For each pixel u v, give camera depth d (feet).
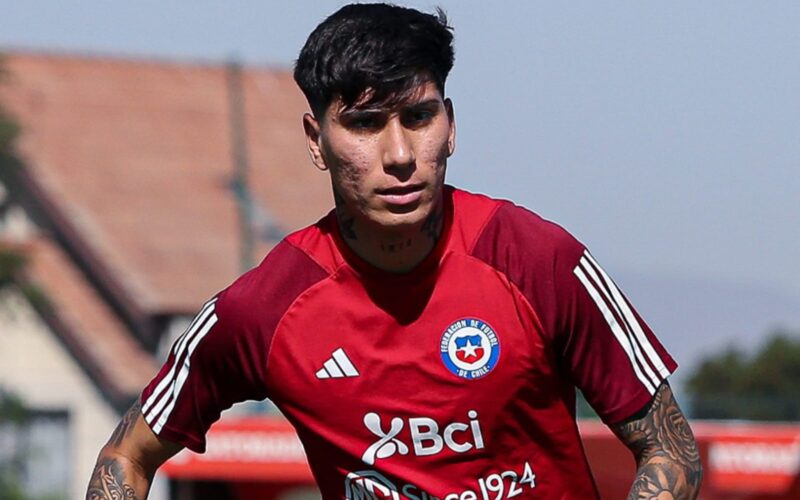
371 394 39.75
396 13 38.27
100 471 42.91
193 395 41.91
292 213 285.43
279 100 310.65
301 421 40.73
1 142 245.45
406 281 39.40
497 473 40.11
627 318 39.99
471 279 39.42
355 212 38.68
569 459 40.57
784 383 297.53
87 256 265.34
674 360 40.40
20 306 225.35
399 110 37.65
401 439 39.91
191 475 117.29
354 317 39.70
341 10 38.65
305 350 40.04
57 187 271.08
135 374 254.88
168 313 258.78
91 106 295.48
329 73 37.73
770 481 119.96
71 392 253.65
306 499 121.80
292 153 299.38
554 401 39.96
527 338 39.24
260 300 40.22
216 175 288.51
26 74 297.74
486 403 39.42
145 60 309.42
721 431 121.60
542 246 39.47
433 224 39.22
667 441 39.93
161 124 296.92
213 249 271.28
